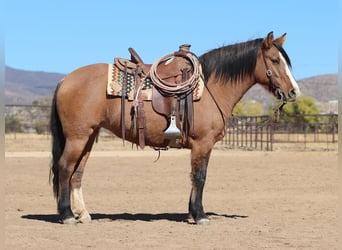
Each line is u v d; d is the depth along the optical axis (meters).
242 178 18.22
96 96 9.55
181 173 19.92
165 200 13.48
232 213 11.38
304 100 64.19
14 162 23.88
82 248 7.91
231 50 9.98
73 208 9.99
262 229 9.45
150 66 9.88
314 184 16.62
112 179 18.05
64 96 9.56
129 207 12.35
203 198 13.75
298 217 10.84
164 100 9.55
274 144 41.19
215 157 27.33
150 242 8.30
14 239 8.49
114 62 9.81
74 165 9.63
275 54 9.98
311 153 30.17
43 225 9.77
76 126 9.52
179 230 9.30
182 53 9.95
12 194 14.48
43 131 56.56
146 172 20.25
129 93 9.55
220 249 7.86
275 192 14.91
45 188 15.75
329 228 9.58
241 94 10.06
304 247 7.99
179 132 9.41
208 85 9.81
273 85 10.02
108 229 9.38
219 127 9.76
